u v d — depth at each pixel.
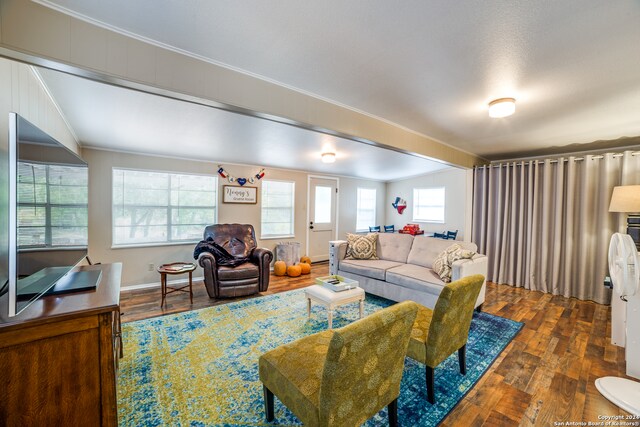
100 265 2.23
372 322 1.20
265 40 1.68
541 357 2.34
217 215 4.81
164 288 3.38
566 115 2.86
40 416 1.16
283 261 5.23
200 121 2.88
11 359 1.11
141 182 4.15
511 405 1.77
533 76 2.06
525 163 4.45
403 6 1.37
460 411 1.72
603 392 1.87
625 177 3.57
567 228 4.02
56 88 2.13
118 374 1.99
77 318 1.22
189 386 1.91
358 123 2.83
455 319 1.84
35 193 1.29
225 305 3.43
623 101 2.48
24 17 1.33
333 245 4.34
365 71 2.04
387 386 1.41
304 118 2.40
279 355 1.56
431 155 3.85
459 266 2.96
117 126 3.00
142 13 1.44
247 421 1.61
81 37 1.47
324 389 1.14
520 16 1.42
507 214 4.61
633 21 1.44
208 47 1.75
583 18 1.43
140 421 1.59
